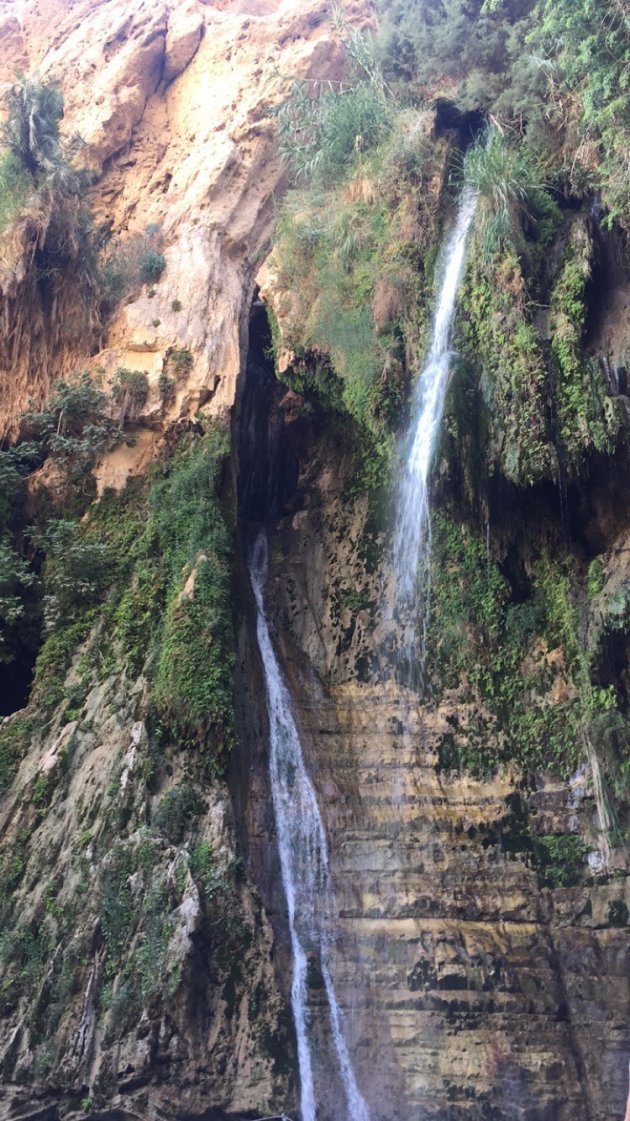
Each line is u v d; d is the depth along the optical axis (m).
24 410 15.98
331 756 13.62
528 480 12.74
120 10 22.41
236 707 12.95
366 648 14.37
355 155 16.19
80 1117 9.72
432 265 14.71
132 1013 9.98
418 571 14.34
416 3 18.05
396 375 14.64
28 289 16.58
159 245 18.03
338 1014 11.36
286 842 12.66
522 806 12.59
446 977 11.50
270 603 15.20
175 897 10.59
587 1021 11.21
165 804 11.38
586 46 12.69
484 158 13.83
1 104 20.69
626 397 12.71
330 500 15.85
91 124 20.41
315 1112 10.35
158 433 15.43
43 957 10.61
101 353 16.27
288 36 20.58
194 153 19.55
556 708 12.82
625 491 12.73
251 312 17.56
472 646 13.63
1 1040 10.15
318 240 15.91
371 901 12.30
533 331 13.01
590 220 13.66
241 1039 10.25
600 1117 10.65
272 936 10.91
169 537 14.06
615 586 12.59
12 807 12.14
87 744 12.43
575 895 11.95
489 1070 10.88
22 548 15.14
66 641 13.76
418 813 12.90
